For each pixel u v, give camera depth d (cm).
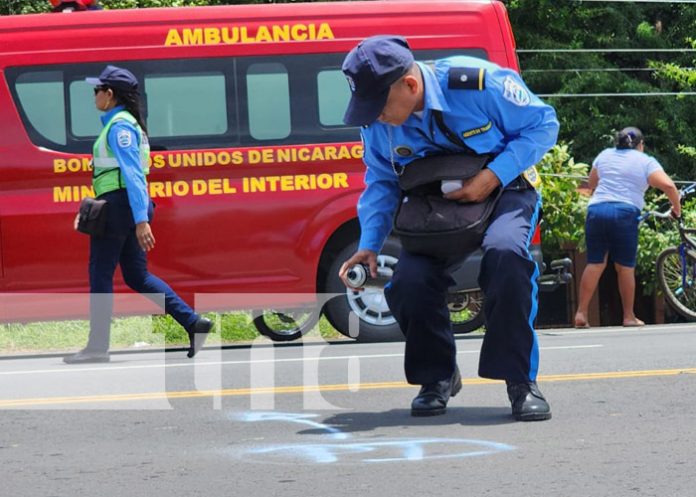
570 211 2150
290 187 1620
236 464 814
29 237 1589
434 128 895
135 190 1398
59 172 1595
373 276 970
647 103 3152
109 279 1435
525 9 3195
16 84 1602
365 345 1592
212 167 1611
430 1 1662
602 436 873
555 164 2178
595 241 1930
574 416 954
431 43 1647
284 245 1619
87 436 931
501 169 902
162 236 1600
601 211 1916
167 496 734
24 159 1592
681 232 1995
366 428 928
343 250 1647
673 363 1263
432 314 957
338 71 1641
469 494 716
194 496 731
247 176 1616
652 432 886
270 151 1619
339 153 1628
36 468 820
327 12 1648
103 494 743
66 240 1592
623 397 1042
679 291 2009
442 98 888
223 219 1608
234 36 1628
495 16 1662
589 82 3103
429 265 947
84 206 1409
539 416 934
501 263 912
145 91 1612
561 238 2162
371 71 866
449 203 913
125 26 1620
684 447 832
